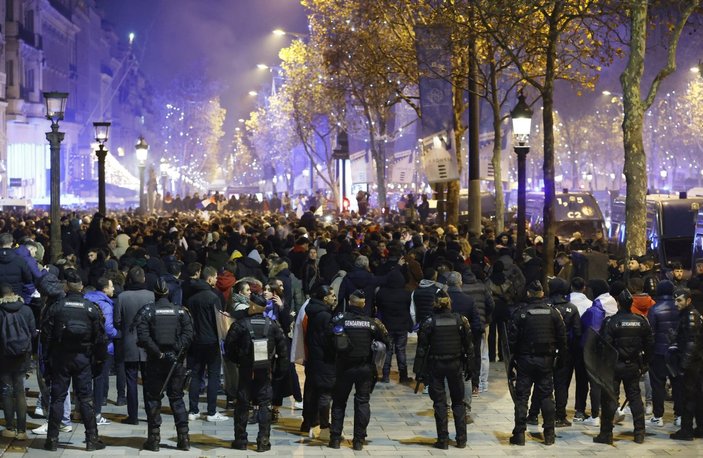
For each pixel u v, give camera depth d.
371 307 18.16
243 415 13.66
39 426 14.88
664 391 15.34
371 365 13.77
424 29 30.27
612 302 15.34
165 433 14.66
